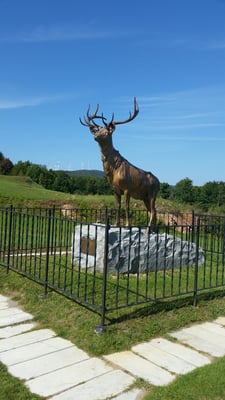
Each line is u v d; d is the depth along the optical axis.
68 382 3.31
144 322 4.67
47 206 17.22
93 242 6.97
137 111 6.79
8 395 3.08
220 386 3.23
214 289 6.21
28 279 6.30
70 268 7.06
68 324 4.64
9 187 21.66
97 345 4.04
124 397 3.09
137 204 16.45
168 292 5.82
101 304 4.81
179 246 7.89
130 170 7.19
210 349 4.11
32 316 5.00
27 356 3.82
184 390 3.17
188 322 4.89
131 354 3.91
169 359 3.82
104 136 6.86
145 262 7.24
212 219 13.73
